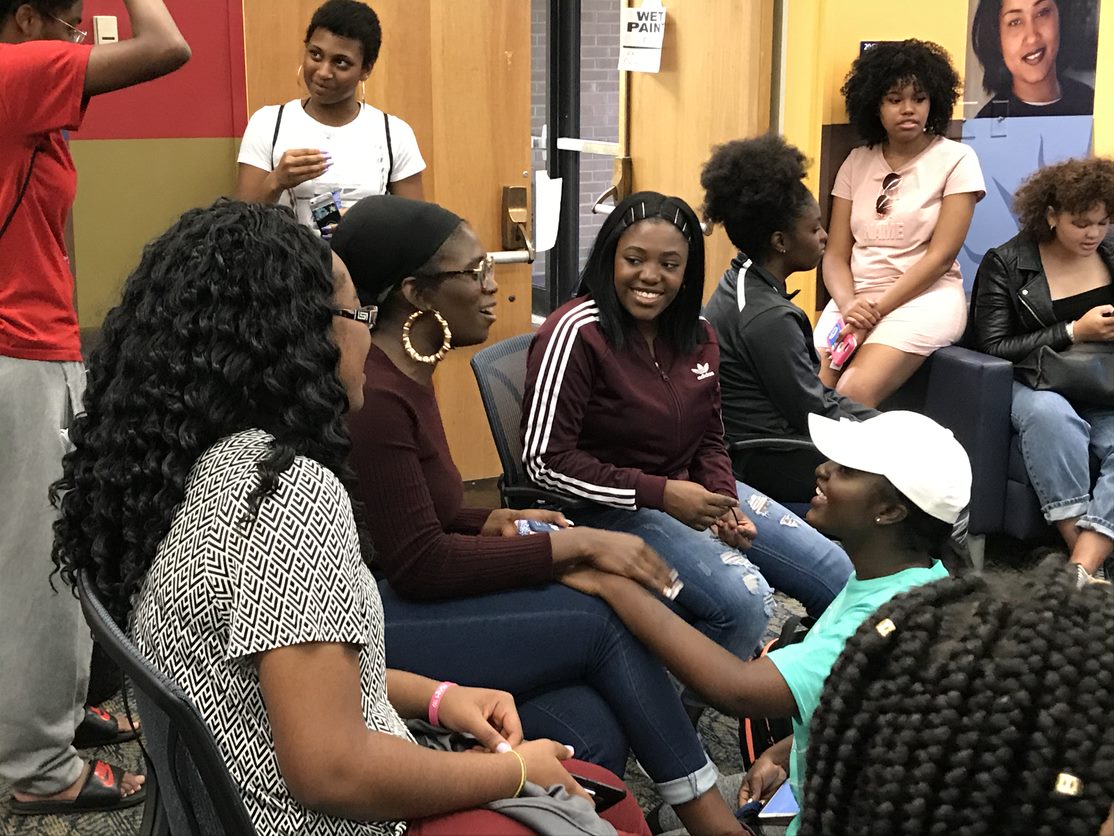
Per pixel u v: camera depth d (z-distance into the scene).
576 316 2.27
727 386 2.84
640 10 4.74
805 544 2.50
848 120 4.13
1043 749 0.68
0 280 2.08
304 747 1.14
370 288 1.84
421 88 3.80
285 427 1.24
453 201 3.94
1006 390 3.45
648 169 4.94
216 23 3.41
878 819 0.73
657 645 1.76
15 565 2.16
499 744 1.53
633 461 2.33
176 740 1.23
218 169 3.51
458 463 4.20
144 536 1.24
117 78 2.03
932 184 3.84
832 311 4.04
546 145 6.06
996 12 4.24
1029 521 3.44
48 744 2.27
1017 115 4.36
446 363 4.08
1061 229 3.49
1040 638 0.72
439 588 1.80
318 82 3.23
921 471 1.68
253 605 1.14
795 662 1.64
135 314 1.26
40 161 2.07
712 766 1.91
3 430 2.10
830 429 1.79
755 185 2.81
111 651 1.19
